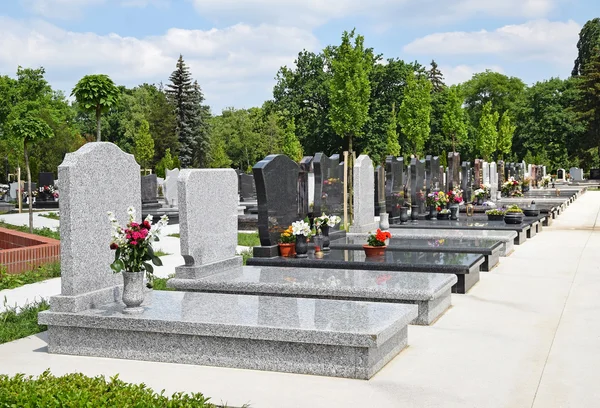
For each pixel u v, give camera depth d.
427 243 15.95
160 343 8.11
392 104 66.56
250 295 10.39
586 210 34.16
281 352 7.58
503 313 10.47
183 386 7.05
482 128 74.75
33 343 9.11
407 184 23.41
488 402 6.43
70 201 8.52
